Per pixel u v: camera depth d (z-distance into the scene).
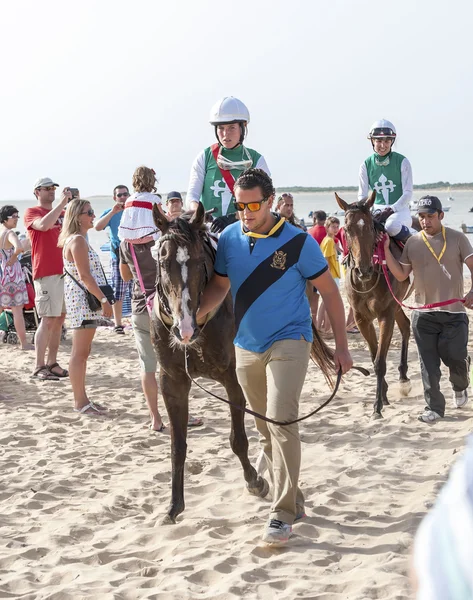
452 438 6.54
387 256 7.29
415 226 9.23
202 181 5.98
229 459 6.32
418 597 1.11
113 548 4.61
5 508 5.35
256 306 4.29
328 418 7.51
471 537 1.07
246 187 4.19
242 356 4.46
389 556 4.21
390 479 5.59
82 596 3.90
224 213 5.93
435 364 7.14
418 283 7.11
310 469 5.93
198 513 5.08
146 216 6.60
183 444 4.95
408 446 6.44
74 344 7.99
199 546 4.54
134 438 7.06
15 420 7.85
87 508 5.31
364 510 5.01
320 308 13.02
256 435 6.89
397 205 8.45
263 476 5.70
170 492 5.57
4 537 4.82
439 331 7.15
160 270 4.43
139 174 6.64
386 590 3.79
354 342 12.20
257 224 4.27
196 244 4.32
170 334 4.70
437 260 6.97
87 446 6.91
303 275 4.32
